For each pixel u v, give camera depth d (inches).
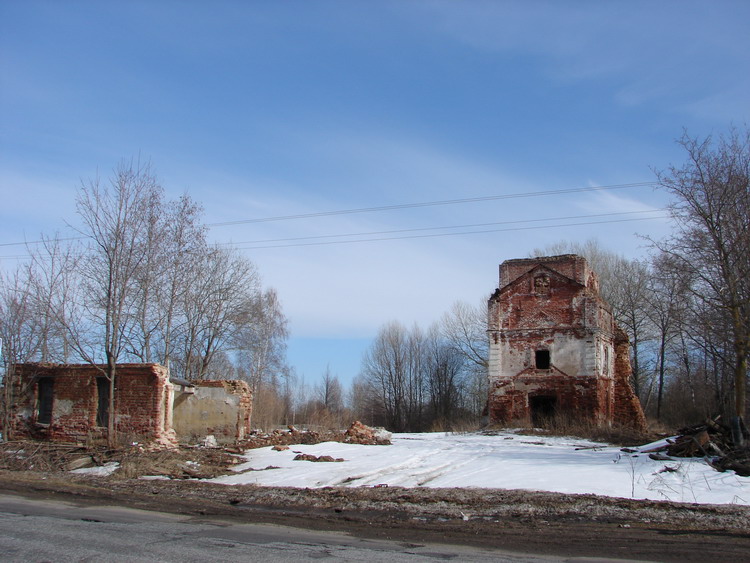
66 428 949.2
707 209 1030.4
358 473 736.3
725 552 368.2
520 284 1715.1
